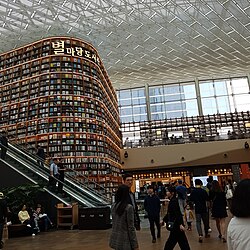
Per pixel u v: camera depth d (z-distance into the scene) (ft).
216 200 18.31
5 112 52.03
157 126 86.28
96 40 69.15
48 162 43.55
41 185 31.30
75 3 55.47
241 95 98.89
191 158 72.84
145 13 60.29
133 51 74.38
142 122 87.92
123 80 95.61
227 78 100.78
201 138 74.59
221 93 99.91
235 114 83.35
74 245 19.98
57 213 30.12
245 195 4.72
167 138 76.95
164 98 102.17
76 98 50.93
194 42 70.74
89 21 61.87
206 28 64.54
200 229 18.19
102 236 23.52
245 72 96.07
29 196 29.71
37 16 60.08
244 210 4.64
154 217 19.36
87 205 31.09
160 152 74.49
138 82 99.25
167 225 13.43
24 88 52.03
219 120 83.56
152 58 79.00
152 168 74.79
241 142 72.38
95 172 49.65
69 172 47.01
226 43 71.10
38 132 48.88
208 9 58.08
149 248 17.13
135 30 65.36
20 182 32.81
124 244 8.28
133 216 8.50
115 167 64.39
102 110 55.11
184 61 81.87
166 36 67.97
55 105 49.67
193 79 101.30
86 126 50.67
